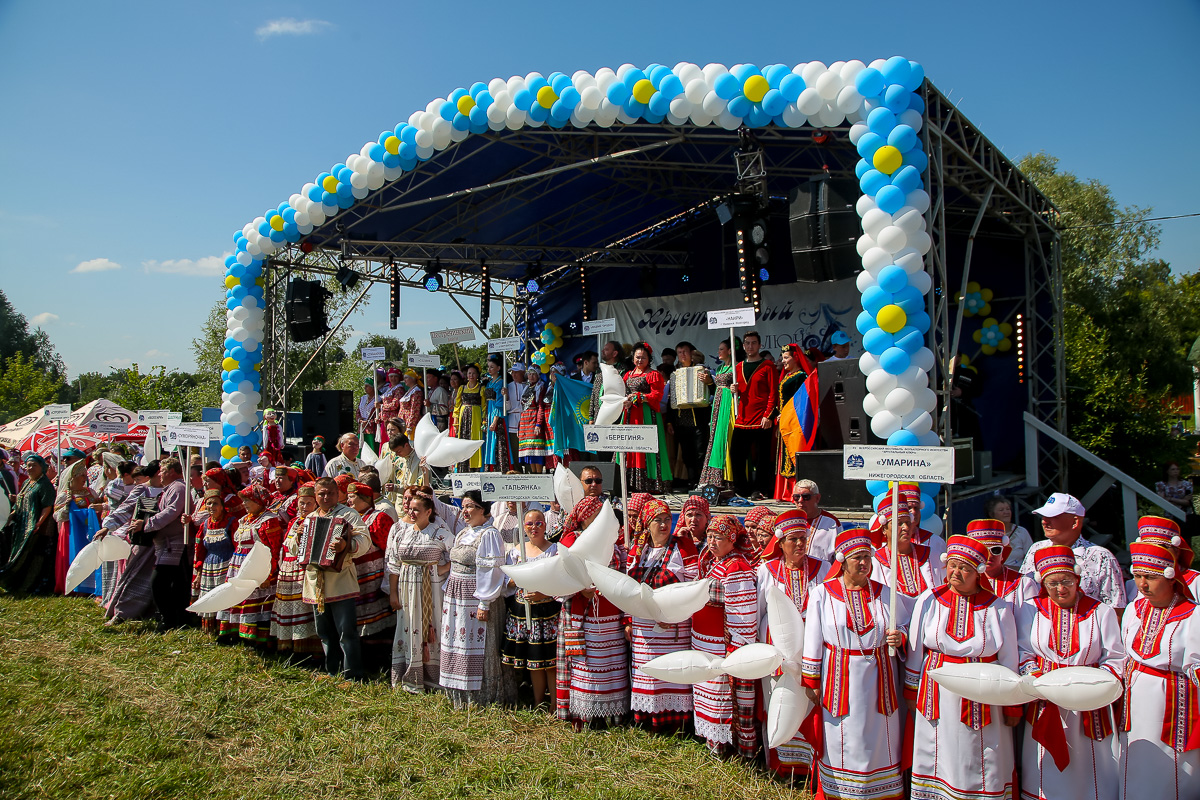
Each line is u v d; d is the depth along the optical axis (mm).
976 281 11297
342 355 24953
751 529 5117
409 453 8711
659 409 8914
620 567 4836
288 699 5551
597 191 11883
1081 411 12570
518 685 5492
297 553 6273
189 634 7273
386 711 5230
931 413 7309
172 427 7699
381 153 9672
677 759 4422
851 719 3691
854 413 7211
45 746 4816
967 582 3553
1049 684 3270
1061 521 4492
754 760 4367
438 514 6031
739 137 7879
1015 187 9422
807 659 3809
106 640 7199
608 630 4844
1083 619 3449
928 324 6500
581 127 8344
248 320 12148
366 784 4297
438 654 5672
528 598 5074
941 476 3822
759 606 4266
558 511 6039
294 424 13547
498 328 16703
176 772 4449
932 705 3609
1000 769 3479
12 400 27078
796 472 7316
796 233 7652
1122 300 20641
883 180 6570
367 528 6301
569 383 9836
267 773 4469
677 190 11797
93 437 16156
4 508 8430
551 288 15922
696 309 13305
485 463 10711
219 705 5449
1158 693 3316
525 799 4035
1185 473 12820
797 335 12281
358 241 12008
